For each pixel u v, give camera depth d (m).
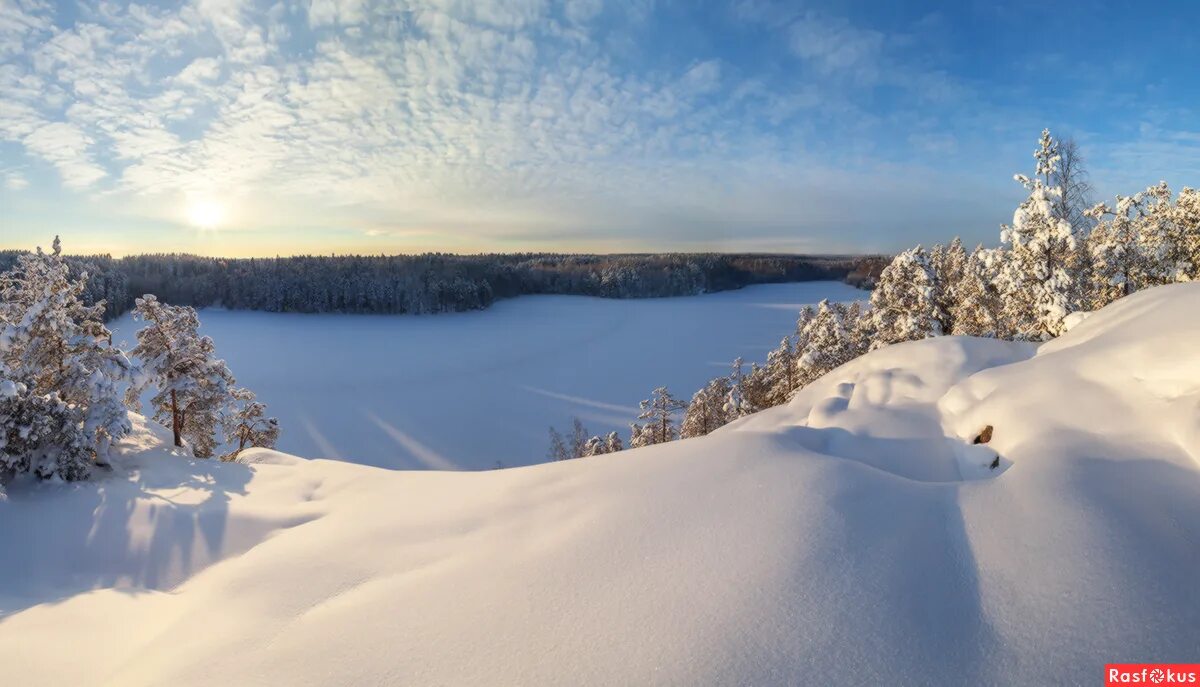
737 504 6.58
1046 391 7.73
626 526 6.68
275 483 16.38
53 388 18.25
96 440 17.89
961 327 24.19
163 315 23.38
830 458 7.50
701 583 5.18
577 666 4.43
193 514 13.73
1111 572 4.35
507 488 9.68
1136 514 4.94
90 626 8.63
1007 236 19.77
